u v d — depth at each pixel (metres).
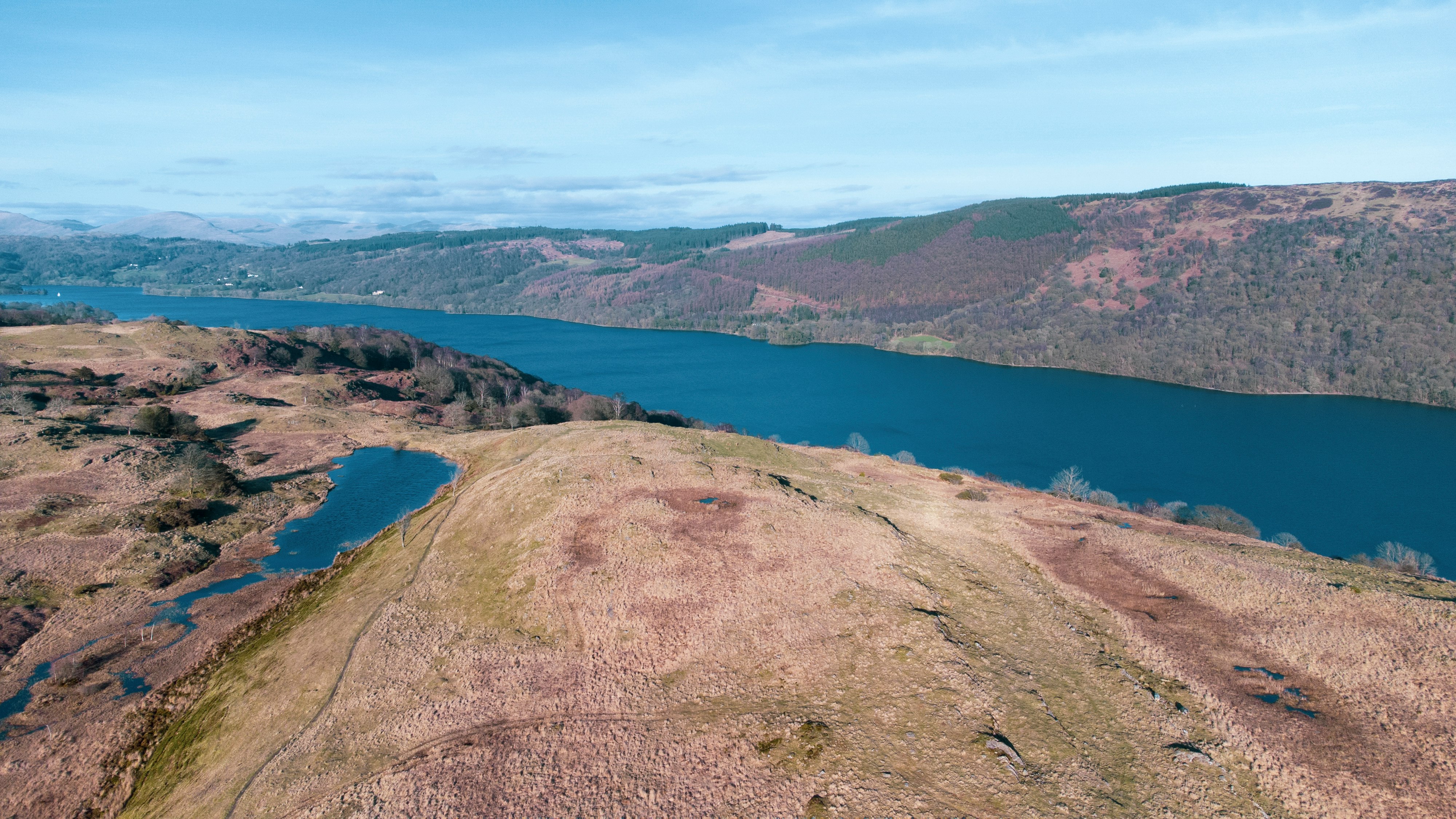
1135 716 31.80
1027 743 29.72
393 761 32.62
